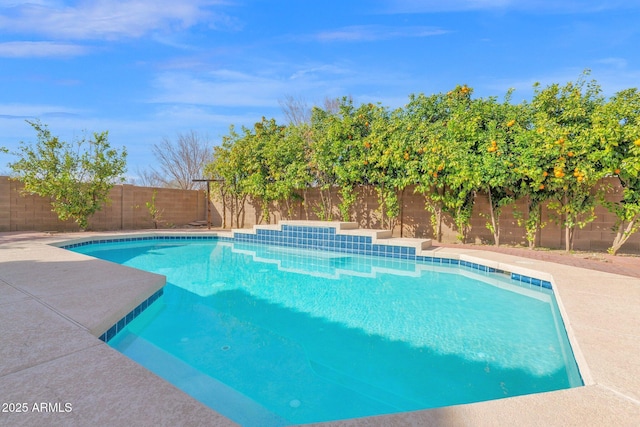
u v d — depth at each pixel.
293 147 11.37
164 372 2.75
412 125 9.20
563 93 7.39
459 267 6.88
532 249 7.84
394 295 5.00
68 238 8.57
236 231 10.82
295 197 12.02
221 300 4.73
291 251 9.16
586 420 1.57
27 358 2.07
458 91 9.67
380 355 3.07
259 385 2.57
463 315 4.12
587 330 2.69
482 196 8.95
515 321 3.90
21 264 5.09
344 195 10.67
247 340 3.38
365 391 2.51
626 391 1.83
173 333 3.53
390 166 9.41
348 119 10.20
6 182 10.08
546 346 3.23
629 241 7.25
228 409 2.29
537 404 1.70
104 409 1.58
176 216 14.01
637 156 6.18
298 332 3.60
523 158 7.23
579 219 7.71
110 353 2.16
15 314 2.87
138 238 10.26
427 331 3.62
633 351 2.32
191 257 8.28
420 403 2.36
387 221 10.40
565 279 4.50
